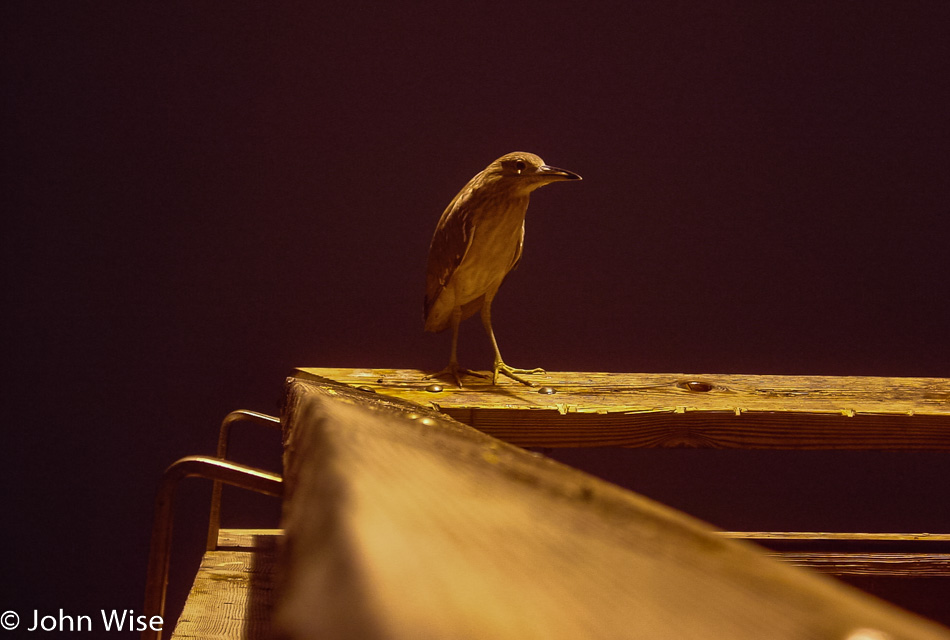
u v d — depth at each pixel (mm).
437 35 6965
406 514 313
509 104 7055
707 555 301
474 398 2383
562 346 7246
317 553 274
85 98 6707
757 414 2299
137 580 6621
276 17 6828
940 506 6988
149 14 6723
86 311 6742
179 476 1244
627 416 2268
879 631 214
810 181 7219
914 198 7219
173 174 6793
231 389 6855
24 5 6645
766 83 7164
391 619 205
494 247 2592
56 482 6672
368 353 6984
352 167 6934
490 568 256
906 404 2432
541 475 426
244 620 1987
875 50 7152
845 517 7035
